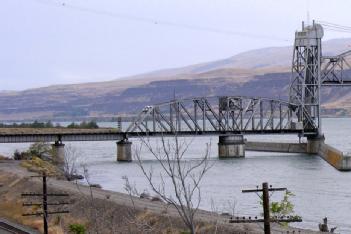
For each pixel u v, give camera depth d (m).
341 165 178.00
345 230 89.62
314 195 125.75
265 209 38.72
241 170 179.38
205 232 77.81
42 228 85.94
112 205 94.50
